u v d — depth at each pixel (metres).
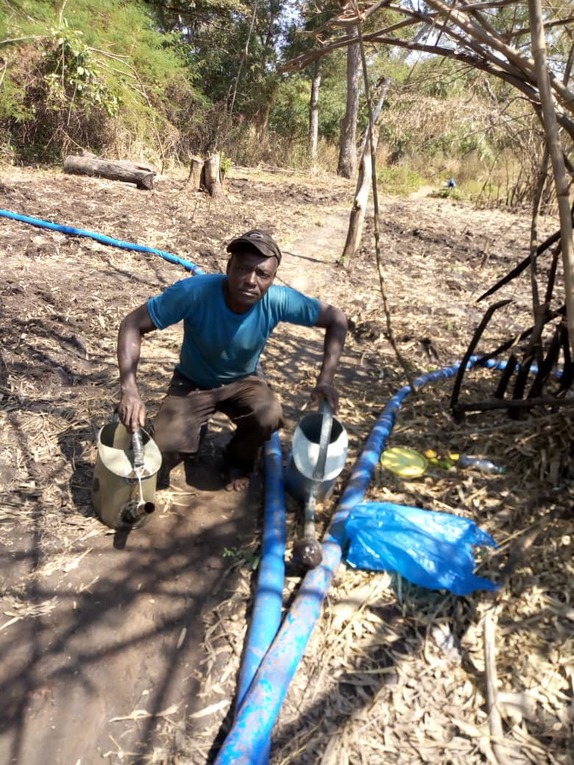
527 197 12.58
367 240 8.52
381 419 3.53
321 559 2.37
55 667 2.10
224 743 1.78
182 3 17.08
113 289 5.41
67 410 3.48
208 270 6.27
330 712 1.98
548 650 2.21
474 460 3.23
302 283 6.35
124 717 1.96
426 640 2.25
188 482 3.07
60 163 11.07
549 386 4.07
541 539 2.70
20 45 10.62
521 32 2.91
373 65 9.43
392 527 2.51
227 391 2.82
